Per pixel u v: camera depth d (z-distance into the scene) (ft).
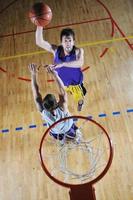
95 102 23.25
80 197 15.08
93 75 25.18
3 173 20.08
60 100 22.56
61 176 19.04
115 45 27.35
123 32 28.43
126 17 30.01
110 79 24.70
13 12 32.86
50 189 18.93
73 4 32.65
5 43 29.19
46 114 20.57
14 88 25.05
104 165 19.39
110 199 18.01
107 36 28.25
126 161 19.62
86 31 29.09
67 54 21.16
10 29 30.66
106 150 20.22
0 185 19.56
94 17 30.53
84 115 22.48
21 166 20.26
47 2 33.55
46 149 20.75
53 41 28.37
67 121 20.20
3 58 27.66
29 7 33.09
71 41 20.53
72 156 20.18
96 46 27.50
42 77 25.49
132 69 25.17
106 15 30.58
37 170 19.90
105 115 22.34
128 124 21.61
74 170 19.35
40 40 21.07
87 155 20.10
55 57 21.57
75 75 22.16
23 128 22.29
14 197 18.90
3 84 25.50
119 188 18.43
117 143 20.59
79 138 20.99
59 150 20.58
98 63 26.05
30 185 19.29
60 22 30.53
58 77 22.47
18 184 19.45
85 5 32.27
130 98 23.18
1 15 32.76
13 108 23.67
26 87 24.98
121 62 25.82
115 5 31.71
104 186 18.63
